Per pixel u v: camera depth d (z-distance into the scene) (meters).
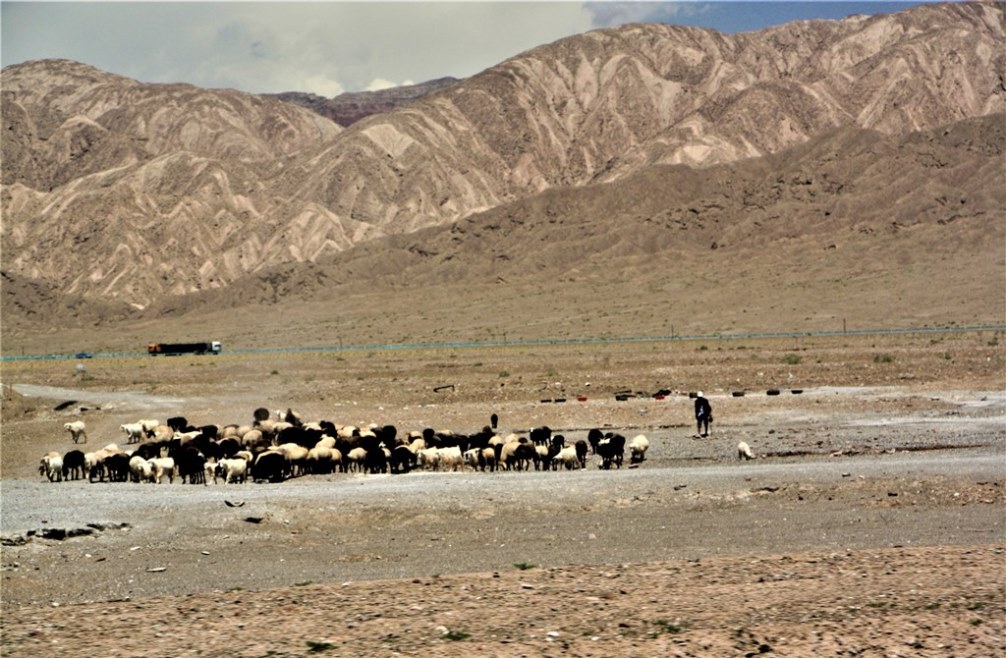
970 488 34.16
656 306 186.38
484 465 43.84
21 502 34.75
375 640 18.48
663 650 17.55
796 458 43.72
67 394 96.44
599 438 49.25
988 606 19.52
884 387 73.38
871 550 25.72
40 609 22.16
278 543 30.12
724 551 27.38
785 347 117.00
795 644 17.72
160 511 32.84
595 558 27.03
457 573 25.81
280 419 64.94
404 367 108.25
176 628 19.80
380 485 37.34
